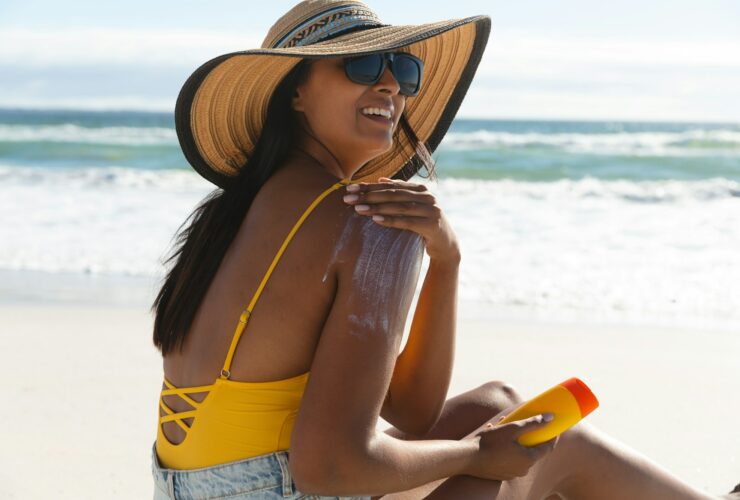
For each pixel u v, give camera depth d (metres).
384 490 1.82
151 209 13.19
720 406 4.84
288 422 1.90
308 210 1.93
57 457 3.89
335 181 2.04
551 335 6.51
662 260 9.57
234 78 2.17
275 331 1.88
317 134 2.21
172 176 20.11
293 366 1.89
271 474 1.89
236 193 2.09
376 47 1.98
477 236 11.05
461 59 2.63
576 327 6.79
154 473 2.10
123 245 10.02
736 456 4.07
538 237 10.99
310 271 1.87
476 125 61.28
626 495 2.36
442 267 2.10
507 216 12.95
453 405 2.41
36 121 59.91
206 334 1.96
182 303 2.02
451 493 2.08
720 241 10.71
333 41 2.16
